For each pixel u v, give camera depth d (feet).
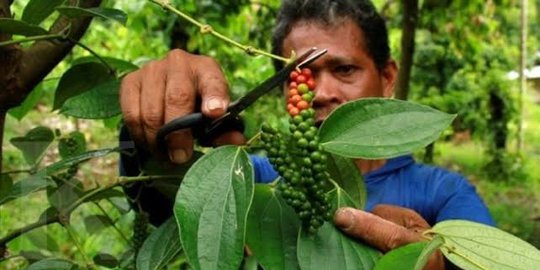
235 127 2.99
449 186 4.68
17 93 3.20
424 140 2.55
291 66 2.59
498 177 23.56
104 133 20.03
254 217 2.75
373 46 4.45
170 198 3.40
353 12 4.34
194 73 2.96
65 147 4.01
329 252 2.62
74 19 3.08
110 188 3.23
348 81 4.37
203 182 2.50
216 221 2.43
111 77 3.59
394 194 4.68
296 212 2.59
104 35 14.80
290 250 2.70
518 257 2.58
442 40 18.03
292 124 2.57
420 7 14.87
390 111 2.62
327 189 2.94
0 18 2.91
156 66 3.00
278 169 2.59
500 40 23.79
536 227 16.75
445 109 19.99
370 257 2.64
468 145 28.04
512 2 17.72
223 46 11.79
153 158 3.16
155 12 11.47
